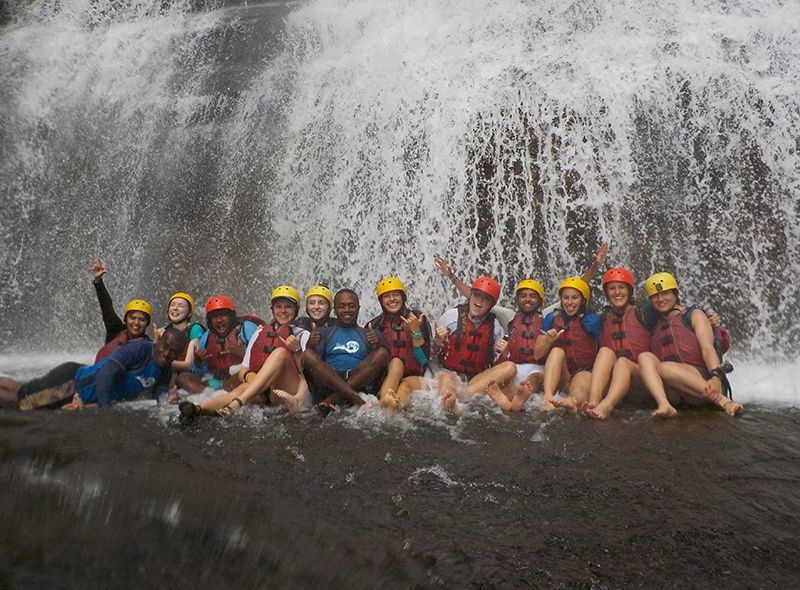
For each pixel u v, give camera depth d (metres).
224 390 6.67
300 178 10.19
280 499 4.10
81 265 10.78
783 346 8.39
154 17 13.38
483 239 9.29
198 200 10.57
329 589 3.12
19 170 11.23
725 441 5.12
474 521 3.84
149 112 11.20
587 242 8.95
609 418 5.82
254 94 10.79
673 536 3.65
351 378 6.33
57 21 13.13
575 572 3.32
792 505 4.00
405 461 4.75
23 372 8.59
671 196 8.83
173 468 4.52
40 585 2.92
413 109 9.83
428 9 11.23
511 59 9.91
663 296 6.38
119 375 6.31
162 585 3.02
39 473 4.30
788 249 8.51
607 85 9.23
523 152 9.26
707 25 9.66
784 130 8.70
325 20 11.51
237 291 10.17
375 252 9.69
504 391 6.57
